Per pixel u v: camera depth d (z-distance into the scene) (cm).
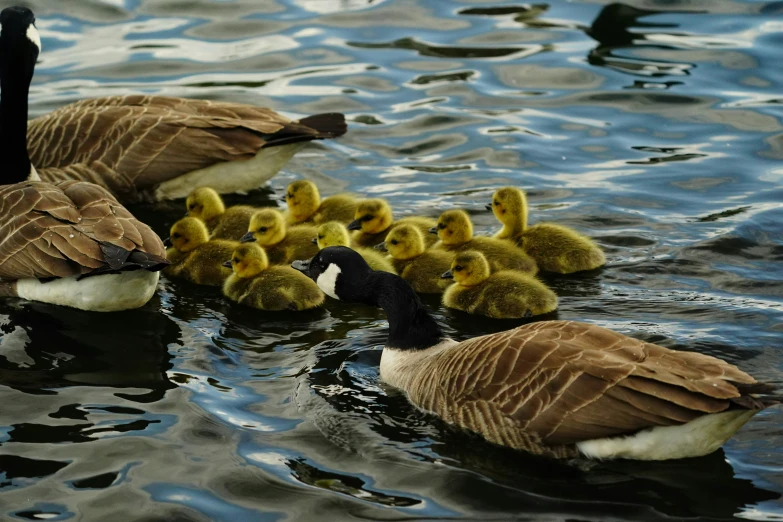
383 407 1071
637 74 1989
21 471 948
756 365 1125
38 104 1891
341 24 2247
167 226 1569
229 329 1273
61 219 1254
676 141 1781
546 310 1274
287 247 1467
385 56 2102
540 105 1916
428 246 1512
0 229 1277
